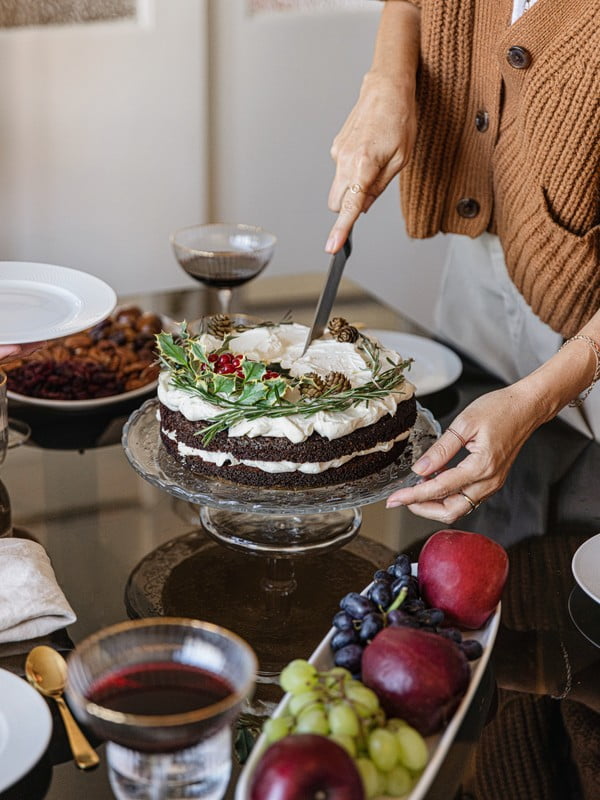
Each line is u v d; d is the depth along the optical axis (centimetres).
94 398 150
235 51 281
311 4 284
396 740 79
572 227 149
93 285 137
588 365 122
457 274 187
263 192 301
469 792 86
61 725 91
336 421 117
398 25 160
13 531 121
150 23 266
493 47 148
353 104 298
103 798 84
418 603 96
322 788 72
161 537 121
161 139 280
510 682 99
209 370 121
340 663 88
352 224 139
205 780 79
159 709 77
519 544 121
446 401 153
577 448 142
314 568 115
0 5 251
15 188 271
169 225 291
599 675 100
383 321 178
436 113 157
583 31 135
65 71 263
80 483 132
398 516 126
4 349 121
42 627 102
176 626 81
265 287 192
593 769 89
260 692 96
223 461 119
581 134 140
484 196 163
